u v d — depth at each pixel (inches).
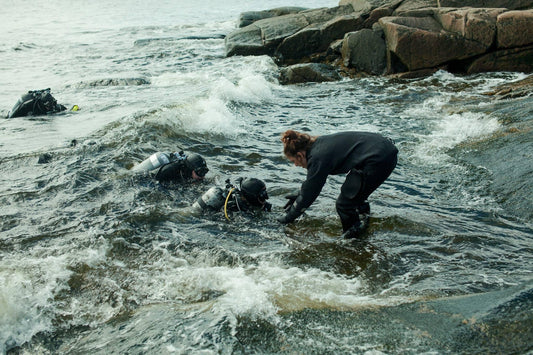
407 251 174.1
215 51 738.2
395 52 506.6
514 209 205.5
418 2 596.1
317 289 148.8
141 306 146.0
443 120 342.3
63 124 367.2
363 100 429.7
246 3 1779.0
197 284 154.6
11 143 313.4
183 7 1712.6
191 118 337.1
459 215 203.6
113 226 196.4
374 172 163.3
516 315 115.6
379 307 134.3
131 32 1024.9
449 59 505.7
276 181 248.8
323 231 192.9
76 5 1881.2
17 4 1957.4
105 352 122.6
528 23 477.7
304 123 358.6
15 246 182.7
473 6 567.8
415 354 109.2
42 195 229.1
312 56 611.2
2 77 611.2
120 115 382.0
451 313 124.0
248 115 381.7
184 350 118.7
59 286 157.2
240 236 189.9
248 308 136.1
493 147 269.0
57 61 720.3
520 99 358.6
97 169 257.8
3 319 140.2
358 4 644.1
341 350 114.3
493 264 162.6
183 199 223.9
